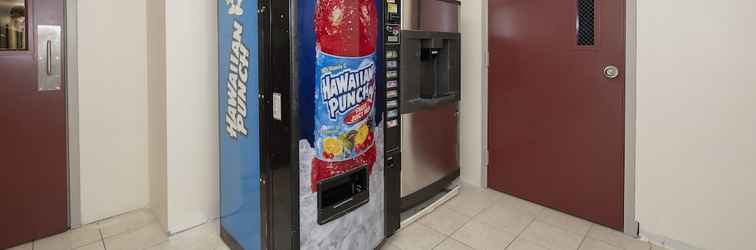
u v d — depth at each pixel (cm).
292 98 147
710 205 183
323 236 164
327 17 154
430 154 249
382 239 197
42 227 206
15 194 195
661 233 203
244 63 168
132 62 230
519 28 254
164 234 213
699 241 189
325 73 155
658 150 198
